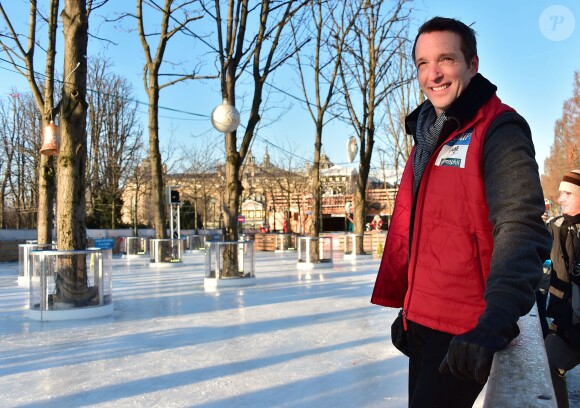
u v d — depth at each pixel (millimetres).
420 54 1853
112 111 33125
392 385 4305
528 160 1545
